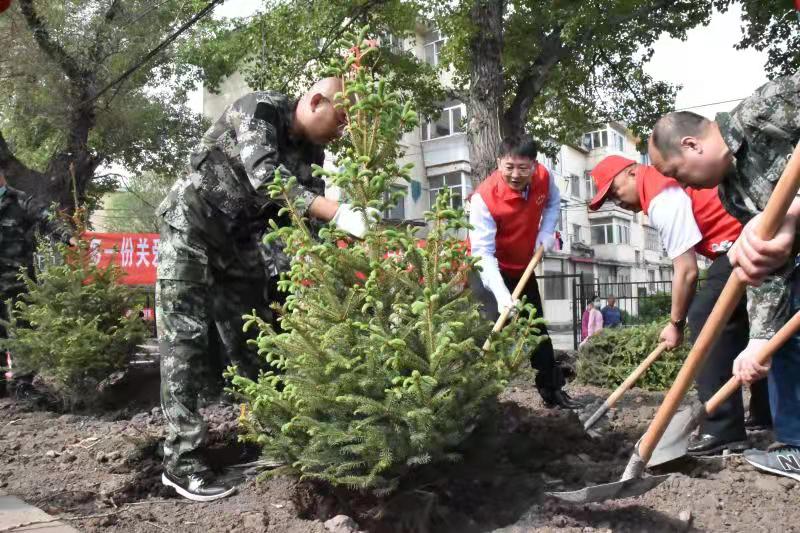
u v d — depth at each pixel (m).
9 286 5.69
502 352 2.31
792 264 2.61
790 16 10.95
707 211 3.43
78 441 4.09
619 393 3.68
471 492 2.49
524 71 12.24
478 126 10.78
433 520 2.27
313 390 2.21
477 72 10.73
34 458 3.67
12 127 15.70
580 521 2.29
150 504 2.75
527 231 4.09
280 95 3.01
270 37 12.05
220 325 3.49
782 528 2.27
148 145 18.66
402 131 2.55
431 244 2.33
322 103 2.96
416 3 10.98
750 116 2.37
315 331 2.27
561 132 15.24
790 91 2.28
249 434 2.47
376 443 2.08
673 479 2.70
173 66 17.75
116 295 5.52
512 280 4.33
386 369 2.15
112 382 5.71
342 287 2.37
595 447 3.37
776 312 2.62
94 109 13.55
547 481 2.75
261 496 2.74
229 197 3.04
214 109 25.20
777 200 1.83
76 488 3.02
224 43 13.23
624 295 13.09
